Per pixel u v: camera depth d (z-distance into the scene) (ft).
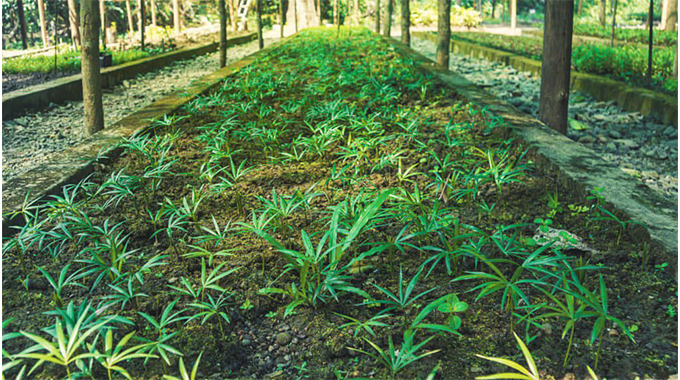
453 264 8.87
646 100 22.31
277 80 23.39
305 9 91.81
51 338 7.22
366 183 12.44
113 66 31.91
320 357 7.11
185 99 20.45
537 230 10.22
